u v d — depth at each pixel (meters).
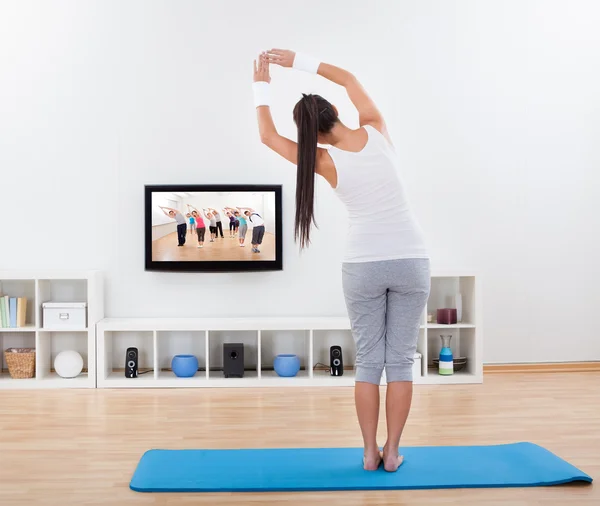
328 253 5.07
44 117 4.97
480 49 5.12
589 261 5.22
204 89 5.02
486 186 5.14
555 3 5.16
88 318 4.64
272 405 4.05
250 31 5.02
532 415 3.76
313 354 5.03
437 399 4.19
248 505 2.43
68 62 4.97
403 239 2.70
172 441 3.26
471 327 4.77
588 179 5.21
